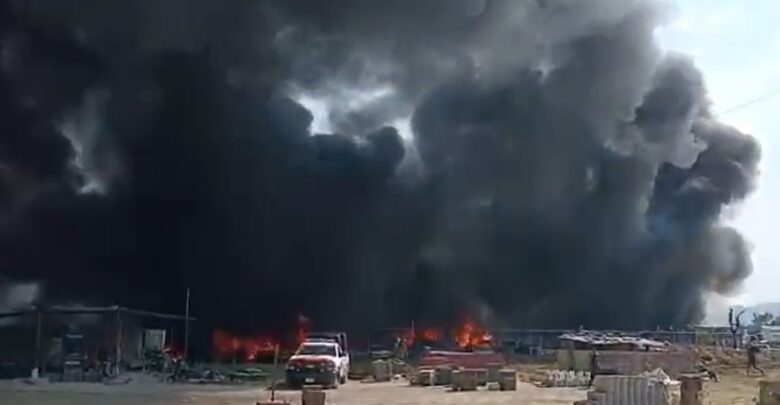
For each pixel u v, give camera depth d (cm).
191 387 3031
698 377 2230
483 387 3056
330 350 3172
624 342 3588
